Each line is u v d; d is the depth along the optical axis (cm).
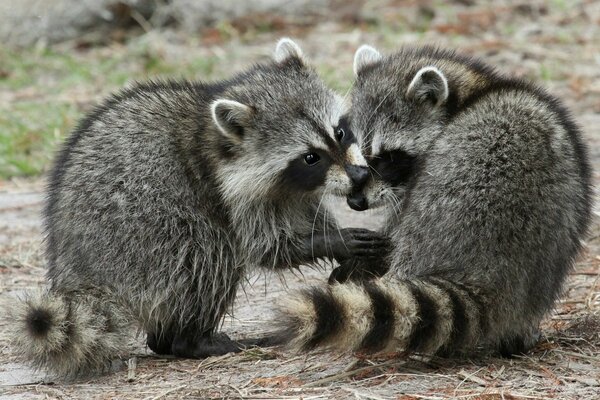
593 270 1171
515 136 921
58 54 2398
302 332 820
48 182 1102
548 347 959
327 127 1087
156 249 1022
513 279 893
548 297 934
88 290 1011
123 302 1018
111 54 2342
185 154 1047
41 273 1330
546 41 2145
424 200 934
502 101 970
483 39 2202
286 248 1092
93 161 1035
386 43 2214
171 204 1030
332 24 2412
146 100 1080
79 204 1023
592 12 2311
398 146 1109
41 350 952
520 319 912
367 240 1056
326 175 1076
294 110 1089
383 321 837
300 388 882
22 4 2489
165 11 2473
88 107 2000
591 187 1017
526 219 896
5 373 999
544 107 970
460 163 922
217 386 905
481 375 891
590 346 960
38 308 955
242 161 1063
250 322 1120
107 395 913
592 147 1565
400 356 938
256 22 2438
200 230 1041
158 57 2255
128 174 1023
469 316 873
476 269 890
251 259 1078
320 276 1250
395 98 1126
